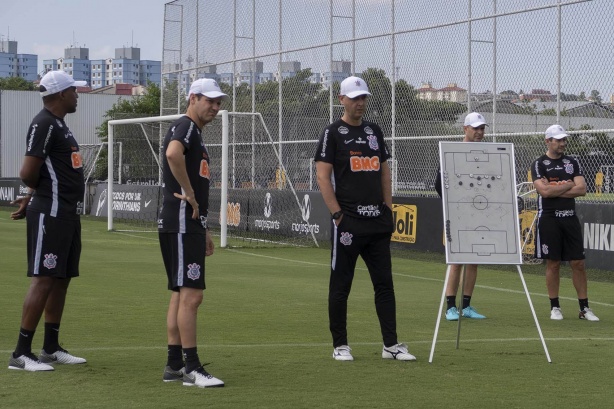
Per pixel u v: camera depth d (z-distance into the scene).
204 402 10.42
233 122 46.19
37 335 14.88
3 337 14.70
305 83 42.16
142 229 45.31
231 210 43.75
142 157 53.56
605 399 10.89
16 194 65.19
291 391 11.09
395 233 34.88
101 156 62.19
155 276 25.02
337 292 13.23
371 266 13.47
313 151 41.22
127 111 100.06
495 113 32.56
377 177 13.38
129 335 15.27
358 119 13.55
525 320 18.20
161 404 10.30
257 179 44.38
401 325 17.22
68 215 12.27
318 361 13.13
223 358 13.28
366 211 13.20
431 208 33.16
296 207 39.38
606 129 28.91
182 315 11.35
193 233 11.45
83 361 12.68
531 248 30.17
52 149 12.23
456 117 34.25
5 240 36.41
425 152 35.28
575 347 14.79
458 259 13.76
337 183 13.34
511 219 14.14
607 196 29.11
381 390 11.23
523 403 10.62
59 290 12.45
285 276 26.16
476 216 14.00
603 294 23.20
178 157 11.29
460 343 15.05
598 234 27.55
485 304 20.78
